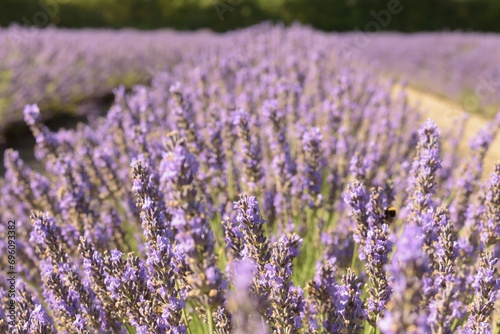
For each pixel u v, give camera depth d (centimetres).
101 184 360
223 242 294
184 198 140
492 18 2217
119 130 387
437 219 207
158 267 190
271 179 354
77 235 284
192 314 251
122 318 214
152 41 1432
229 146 371
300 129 354
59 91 894
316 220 325
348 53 1019
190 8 2092
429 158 229
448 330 141
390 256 244
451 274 190
